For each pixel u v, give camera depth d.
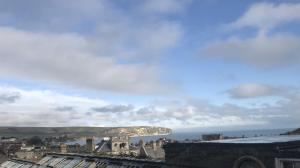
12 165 55.25
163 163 29.84
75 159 43.59
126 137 101.62
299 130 39.78
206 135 51.50
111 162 37.09
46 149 106.19
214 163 23.91
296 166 19.48
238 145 22.28
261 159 20.94
